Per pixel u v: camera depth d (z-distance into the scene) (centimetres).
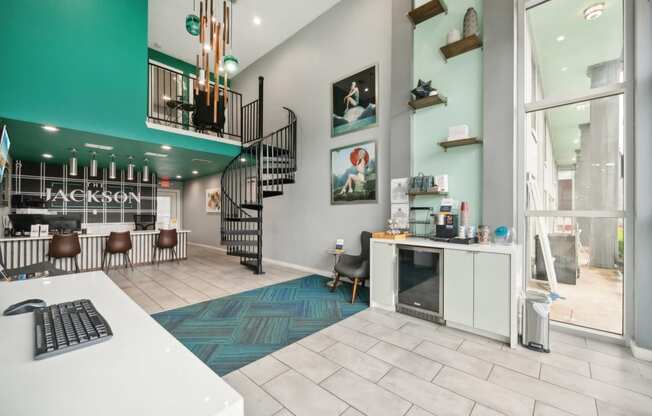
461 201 354
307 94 579
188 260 704
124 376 74
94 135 424
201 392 67
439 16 376
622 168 277
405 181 396
